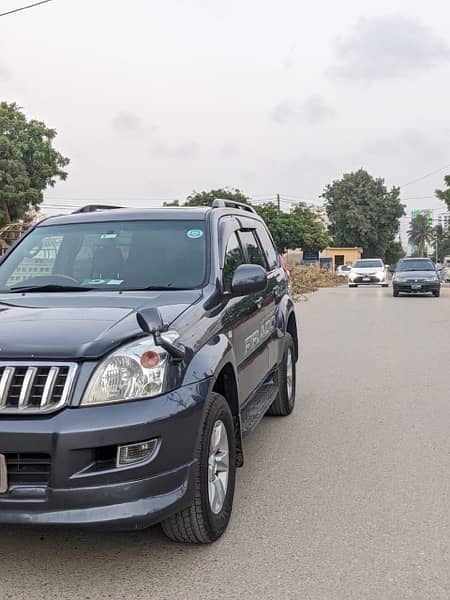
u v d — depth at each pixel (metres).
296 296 24.67
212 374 3.80
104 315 3.83
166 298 4.27
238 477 5.10
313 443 5.97
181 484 3.51
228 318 4.48
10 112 29.75
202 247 4.86
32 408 3.27
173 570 3.60
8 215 28.02
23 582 3.48
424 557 3.74
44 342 3.43
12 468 3.29
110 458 3.32
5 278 4.96
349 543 3.92
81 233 5.16
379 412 7.04
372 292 28.95
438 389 8.09
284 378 6.65
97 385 3.33
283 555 3.77
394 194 80.12
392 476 5.07
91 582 3.48
